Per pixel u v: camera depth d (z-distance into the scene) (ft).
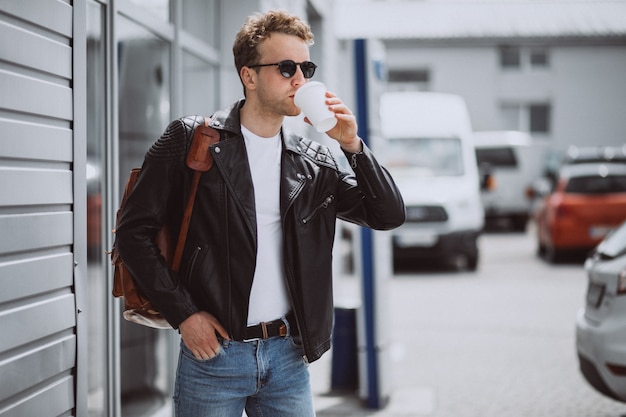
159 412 18.38
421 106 54.85
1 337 9.57
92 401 14.78
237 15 23.08
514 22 100.99
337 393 23.11
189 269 9.21
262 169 9.48
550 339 30.58
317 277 9.51
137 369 17.25
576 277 48.39
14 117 9.93
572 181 53.36
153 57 17.80
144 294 9.33
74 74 11.43
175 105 18.99
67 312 11.19
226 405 9.52
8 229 9.73
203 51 21.45
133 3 16.15
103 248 15.02
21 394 10.12
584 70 100.01
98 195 14.84
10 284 9.76
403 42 98.58
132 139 16.87
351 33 98.48
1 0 9.57
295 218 9.39
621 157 55.72
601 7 103.86
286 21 9.37
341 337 23.47
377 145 21.21
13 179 9.82
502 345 29.55
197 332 8.96
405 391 23.13
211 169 9.22
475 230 51.08
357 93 20.79
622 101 99.71
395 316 36.01
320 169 9.76
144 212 9.04
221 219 9.19
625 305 16.76
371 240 21.21
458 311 37.22
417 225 50.14
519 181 79.36
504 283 46.52
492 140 80.43
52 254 10.87
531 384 23.77
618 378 16.74
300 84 9.36
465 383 23.99
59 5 11.00
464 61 99.09
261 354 9.40
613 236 18.78
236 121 9.43
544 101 100.12
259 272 9.35
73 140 11.41
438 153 52.95
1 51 9.57
